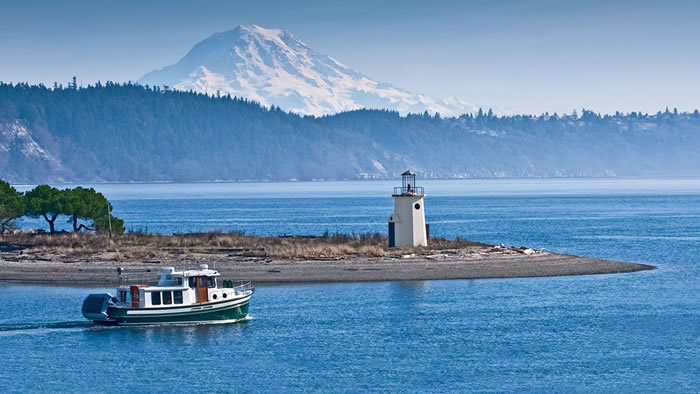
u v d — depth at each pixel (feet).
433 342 504.84
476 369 453.17
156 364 465.47
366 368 456.45
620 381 433.89
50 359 476.54
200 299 551.18
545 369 453.17
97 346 502.38
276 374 447.01
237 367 459.32
